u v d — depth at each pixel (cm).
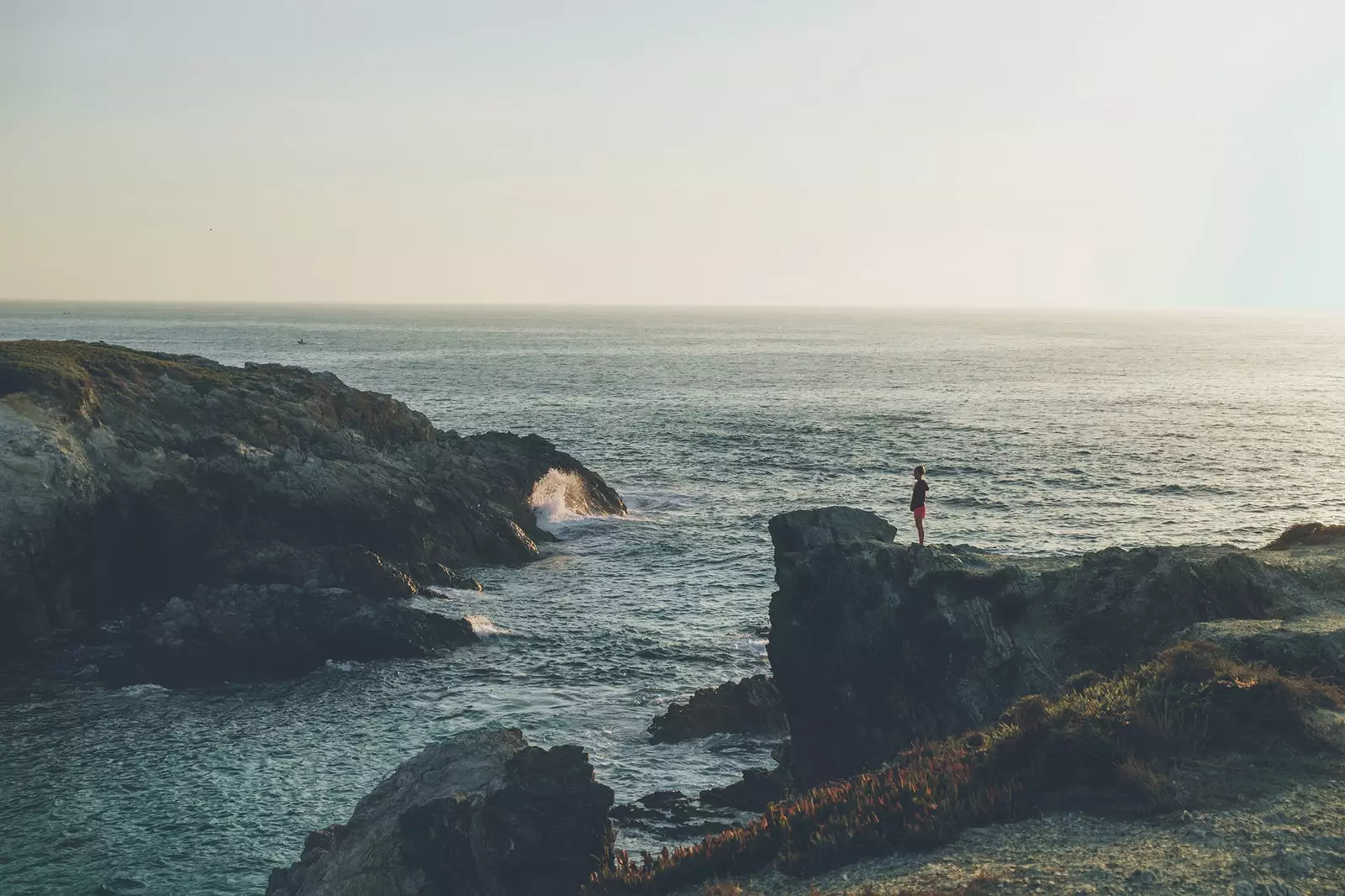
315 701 3494
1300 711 1505
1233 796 1327
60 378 4850
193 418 5416
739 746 3100
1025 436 10294
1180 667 1650
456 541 5394
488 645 4081
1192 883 1142
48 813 2688
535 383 16038
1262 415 12362
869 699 2538
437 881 1838
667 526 6294
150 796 2791
